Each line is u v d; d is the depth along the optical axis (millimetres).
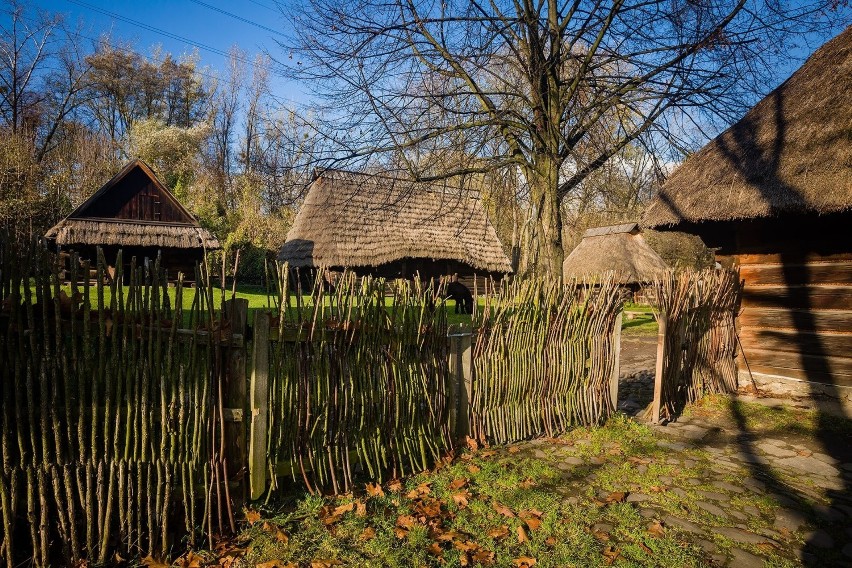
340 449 3549
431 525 3191
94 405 2549
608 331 5734
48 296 2451
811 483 4109
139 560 2707
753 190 6105
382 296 3736
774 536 3258
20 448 2416
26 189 19922
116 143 33156
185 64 39469
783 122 6512
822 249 6691
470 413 4500
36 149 26969
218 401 2959
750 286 7434
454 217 19109
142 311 2666
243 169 37906
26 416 2443
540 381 5031
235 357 3061
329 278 3559
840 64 6586
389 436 3844
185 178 31000
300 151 8391
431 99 8469
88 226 18500
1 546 2424
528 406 4945
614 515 3439
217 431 2988
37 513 2479
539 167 9297
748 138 6863
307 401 3342
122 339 2615
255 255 23391
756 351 7328
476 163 9703
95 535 2613
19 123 28609
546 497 3641
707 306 6734
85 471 2566
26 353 2432
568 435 5121
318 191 18047
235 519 3092
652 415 5785
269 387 3184
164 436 2754
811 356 6742
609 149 9453
